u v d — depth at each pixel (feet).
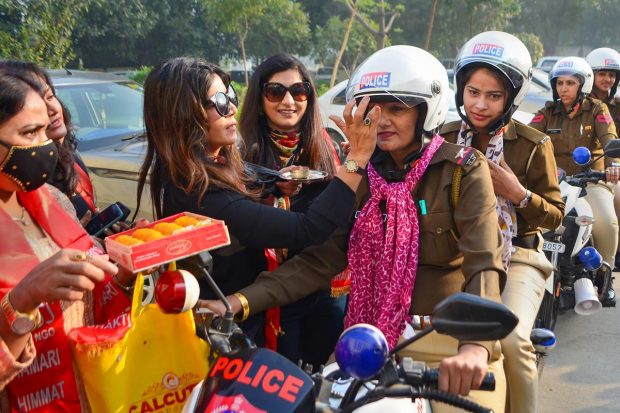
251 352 6.22
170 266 7.13
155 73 8.36
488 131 11.03
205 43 127.44
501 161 10.95
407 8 127.44
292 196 10.41
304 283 8.61
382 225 8.25
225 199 8.14
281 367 5.99
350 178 7.85
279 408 5.69
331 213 7.84
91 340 6.74
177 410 7.09
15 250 6.59
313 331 10.62
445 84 8.22
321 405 5.91
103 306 7.75
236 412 5.70
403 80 7.89
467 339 5.48
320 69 122.31
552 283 14.93
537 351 11.17
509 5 119.24
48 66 42.24
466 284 7.58
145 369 6.97
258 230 8.07
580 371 15.76
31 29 42.37
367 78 8.08
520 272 11.19
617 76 22.90
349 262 8.44
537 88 41.98
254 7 77.46
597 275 17.44
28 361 6.14
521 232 11.65
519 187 10.56
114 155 18.03
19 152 6.45
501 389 8.16
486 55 10.61
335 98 35.88
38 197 7.14
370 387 6.73
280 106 10.94
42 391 6.80
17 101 6.38
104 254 7.26
